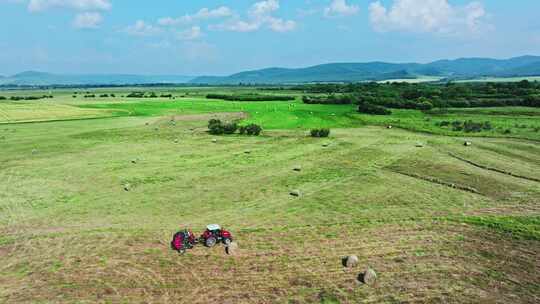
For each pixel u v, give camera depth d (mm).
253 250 26219
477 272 23297
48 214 33062
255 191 39375
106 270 23688
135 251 26156
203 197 37594
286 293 21188
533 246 26516
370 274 22078
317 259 24938
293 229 29750
